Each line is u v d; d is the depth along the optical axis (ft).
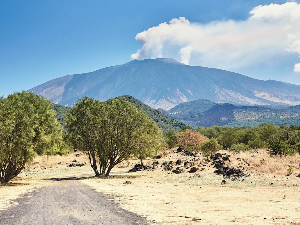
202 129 495.41
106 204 42.80
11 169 87.97
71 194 54.80
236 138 254.47
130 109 113.80
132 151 112.88
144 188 67.10
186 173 102.89
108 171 113.50
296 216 32.17
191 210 37.91
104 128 111.24
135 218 32.68
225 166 98.48
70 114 113.91
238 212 35.70
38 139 88.58
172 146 257.96
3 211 36.70
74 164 198.70
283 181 67.41
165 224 29.68
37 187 70.28
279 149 105.50
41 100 95.61
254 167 91.09
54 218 32.48
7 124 79.87
